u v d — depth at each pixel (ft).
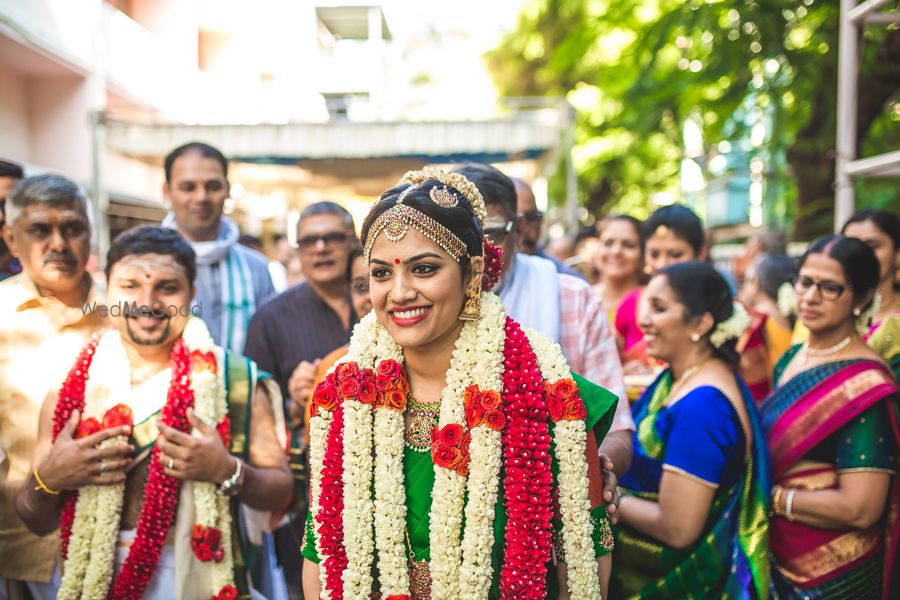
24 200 8.07
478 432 5.39
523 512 5.27
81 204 8.45
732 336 8.19
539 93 46.52
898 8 13.20
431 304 5.23
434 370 5.72
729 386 8.04
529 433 5.44
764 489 7.93
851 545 7.99
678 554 7.80
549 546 5.29
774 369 9.96
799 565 8.20
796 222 22.12
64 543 6.94
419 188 5.33
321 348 11.17
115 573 6.94
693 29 21.45
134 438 7.09
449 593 5.24
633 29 29.89
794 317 13.16
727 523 7.72
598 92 39.50
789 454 8.31
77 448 6.69
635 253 14.79
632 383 11.28
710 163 30.81
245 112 24.76
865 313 8.82
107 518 6.82
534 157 27.89
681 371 8.51
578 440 5.46
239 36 23.84
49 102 26.53
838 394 8.10
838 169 13.37
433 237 5.16
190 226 12.22
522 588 5.16
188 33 24.08
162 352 7.52
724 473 7.73
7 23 21.13
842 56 13.17
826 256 8.48
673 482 7.70
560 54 35.78
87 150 26.76
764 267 13.67
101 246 24.59
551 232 44.37
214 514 7.00
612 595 7.51
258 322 11.50
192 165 12.00
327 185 33.53
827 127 20.08
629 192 42.68
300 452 9.73
